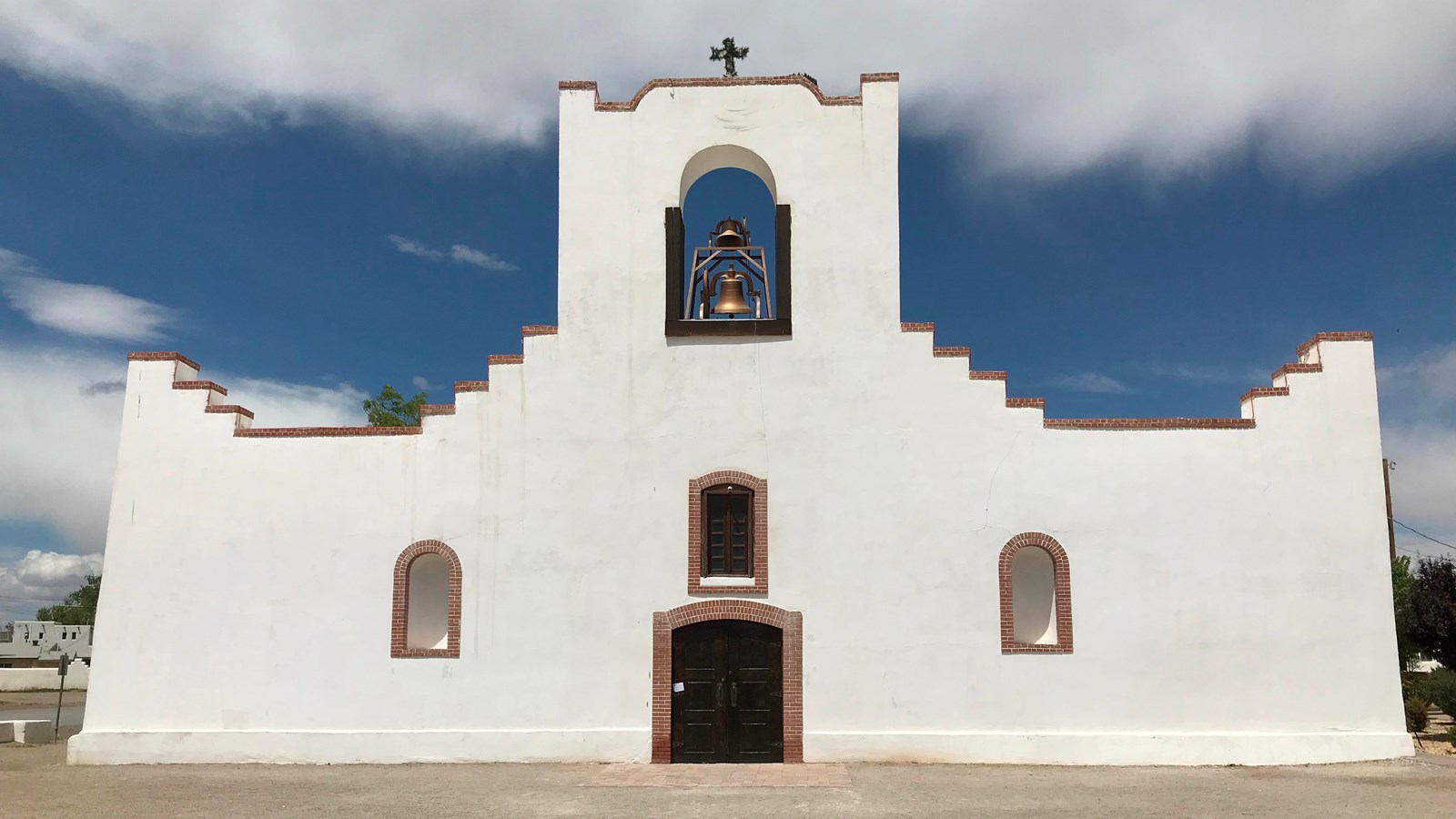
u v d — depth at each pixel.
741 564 18.38
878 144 19.22
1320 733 17.58
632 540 18.31
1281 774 16.50
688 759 17.70
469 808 13.78
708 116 19.38
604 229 19.16
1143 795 14.72
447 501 18.58
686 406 18.66
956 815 13.30
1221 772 16.81
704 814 13.41
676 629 18.03
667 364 18.78
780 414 18.58
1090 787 15.41
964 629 17.95
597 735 17.78
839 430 18.52
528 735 17.81
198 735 18.00
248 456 18.88
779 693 17.86
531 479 18.58
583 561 18.30
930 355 18.70
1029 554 18.98
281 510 18.70
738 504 18.58
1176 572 18.06
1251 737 17.50
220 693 18.20
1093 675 17.81
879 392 18.62
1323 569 18.03
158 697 18.22
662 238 19.09
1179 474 18.33
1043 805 13.97
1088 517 18.23
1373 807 13.84
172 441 18.98
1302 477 18.30
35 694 39.91
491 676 18.06
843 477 18.39
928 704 17.78
